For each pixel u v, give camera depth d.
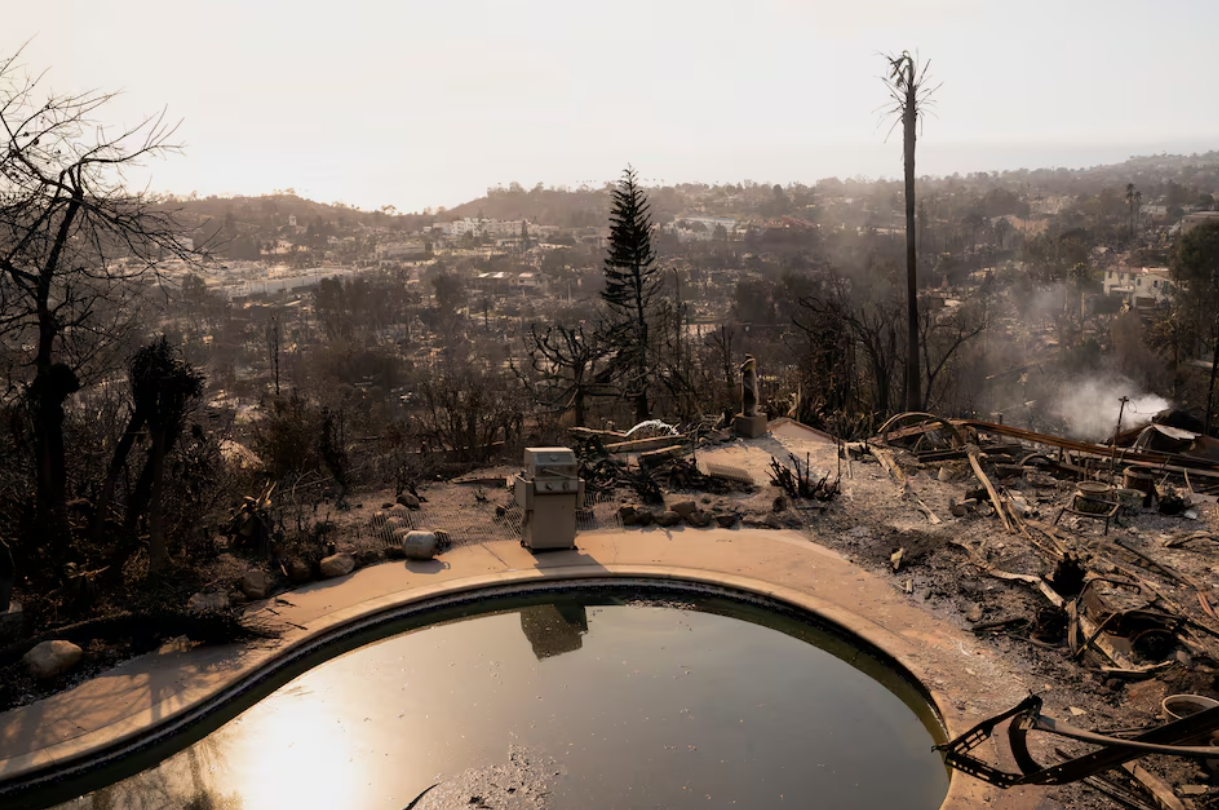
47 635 7.03
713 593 8.90
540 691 7.00
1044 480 11.80
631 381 21.98
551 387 21.22
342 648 7.79
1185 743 4.85
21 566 8.01
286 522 10.09
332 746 6.21
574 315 110.62
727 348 25.64
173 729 6.30
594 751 6.11
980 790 5.48
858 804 5.52
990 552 9.27
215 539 9.43
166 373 8.01
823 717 6.63
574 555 9.61
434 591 8.52
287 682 7.18
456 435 15.29
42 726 6.14
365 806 5.52
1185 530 9.77
